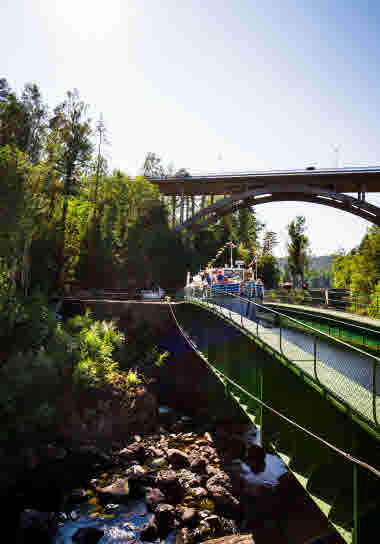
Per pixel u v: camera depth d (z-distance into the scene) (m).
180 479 13.44
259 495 12.12
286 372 9.44
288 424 9.28
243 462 14.90
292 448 8.88
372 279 37.22
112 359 23.73
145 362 25.95
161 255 55.66
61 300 31.66
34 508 11.82
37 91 37.84
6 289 19.41
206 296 20.34
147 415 19.31
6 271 20.52
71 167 39.09
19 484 13.12
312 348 9.23
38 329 18.39
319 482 7.70
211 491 12.23
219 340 16.52
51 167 36.66
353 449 6.50
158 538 10.34
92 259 43.31
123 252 51.19
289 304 24.33
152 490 12.45
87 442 16.41
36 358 16.14
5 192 20.03
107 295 41.31
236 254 77.56
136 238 53.62
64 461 14.80
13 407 14.50
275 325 11.84
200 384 23.41
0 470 13.36
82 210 45.41
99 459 15.30
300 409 8.65
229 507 11.48
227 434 17.97
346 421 6.78
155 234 57.03
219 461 15.00
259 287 24.45
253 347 11.70
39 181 31.98
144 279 51.44
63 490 12.96
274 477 13.52
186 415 21.44
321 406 7.82
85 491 12.97
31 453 14.48
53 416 15.90
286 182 70.81
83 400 17.97
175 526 10.79
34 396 15.49
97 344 20.92
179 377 24.45
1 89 35.88
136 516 11.44
